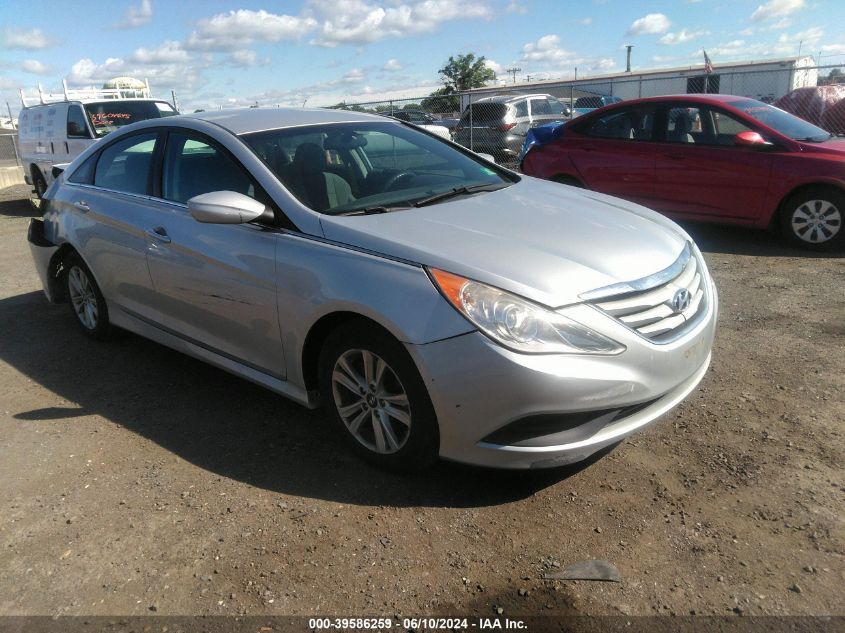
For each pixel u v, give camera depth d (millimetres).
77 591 2393
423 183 3705
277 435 3430
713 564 2385
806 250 6723
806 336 4406
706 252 6848
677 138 7250
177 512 2814
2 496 2992
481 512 2730
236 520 2744
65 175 4910
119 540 2652
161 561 2523
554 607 2232
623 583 2316
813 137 6922
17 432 3570
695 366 2947
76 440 3461
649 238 3127
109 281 4344
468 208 3289
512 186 3836
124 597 2355
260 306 3225
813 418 3334
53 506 2896
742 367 3980
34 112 12867
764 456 3027
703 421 3367
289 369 3227
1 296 6266
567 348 2518
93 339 4867
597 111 7879
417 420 2746
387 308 2684
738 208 6949
